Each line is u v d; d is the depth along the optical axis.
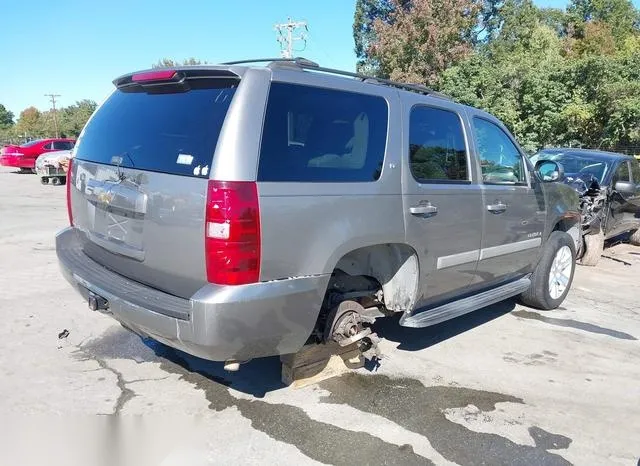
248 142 2.79
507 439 3.27
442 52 28.48
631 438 3.36
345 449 3.08
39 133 86.50
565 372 4.28
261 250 2.79
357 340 3.55
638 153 23.77
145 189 3.03
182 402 3.51
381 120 3.55
